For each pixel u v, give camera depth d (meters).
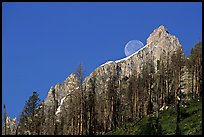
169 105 85.25
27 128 85.75
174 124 67.44
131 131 72.81
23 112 87.62
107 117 92.69
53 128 87.38
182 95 88.62
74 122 86.62
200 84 87.12
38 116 89.44
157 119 69.94
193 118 68.00
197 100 79.88
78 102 87.56
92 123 87.62
